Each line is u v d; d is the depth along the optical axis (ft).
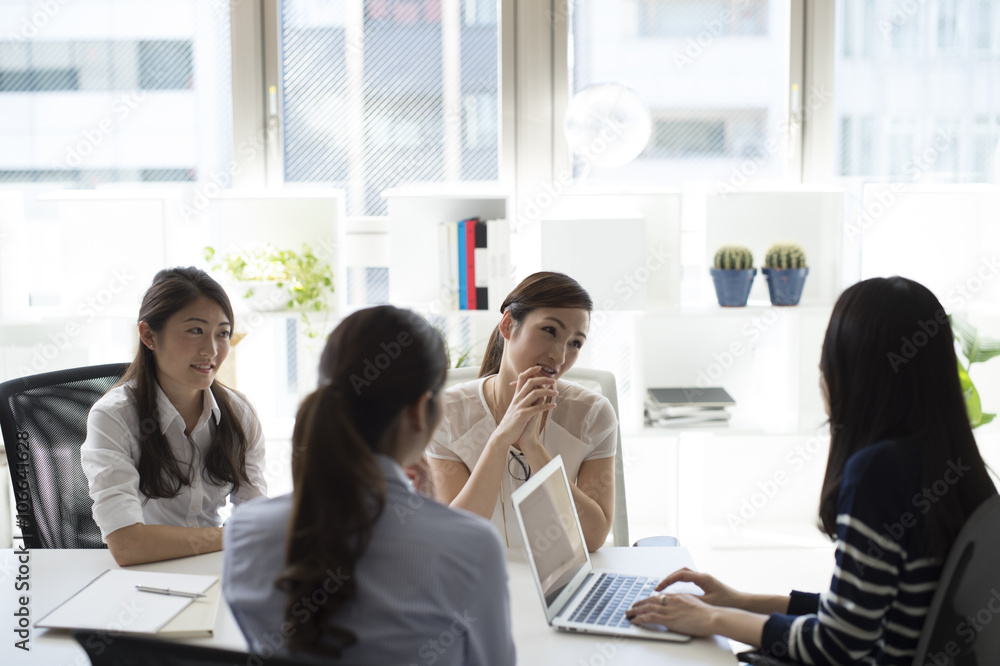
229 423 6.32
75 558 5.38
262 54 10.60
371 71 10.80
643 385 9.98
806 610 4.66
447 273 9.82
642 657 4.10
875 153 11.03
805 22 10.71
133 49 10.60
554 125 10.78
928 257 10.15
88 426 5.80
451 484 6.22
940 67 10.87
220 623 4.39
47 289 10.86
